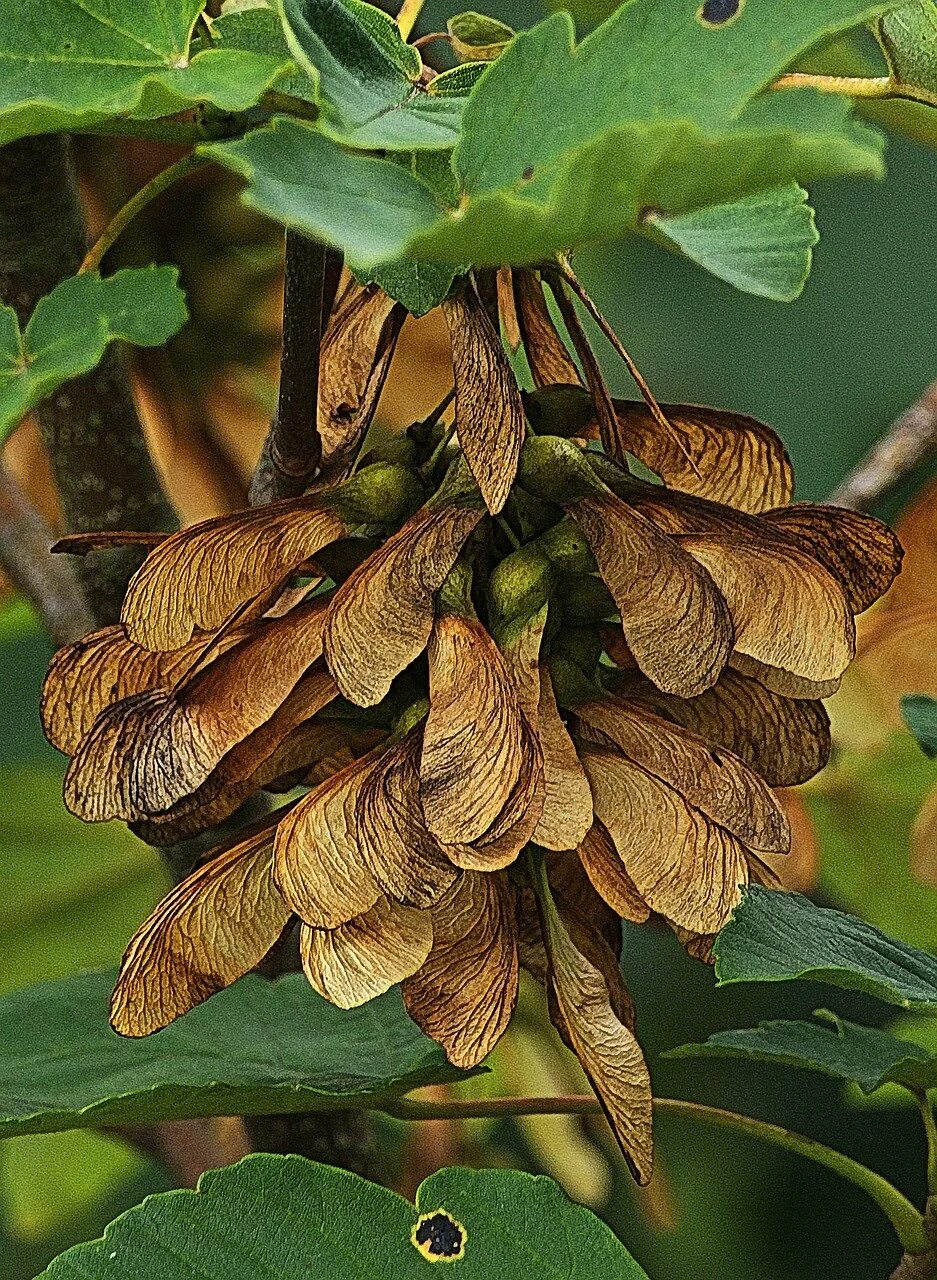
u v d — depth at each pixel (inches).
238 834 24.6
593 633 24.3
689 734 24.1
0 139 22.7
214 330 29.6
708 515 24.1
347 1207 25.6
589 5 29.6
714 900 23.9
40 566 29.7
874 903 32.3
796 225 23.7
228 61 22.9
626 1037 24.0
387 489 24.1
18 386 24.0
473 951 23.8
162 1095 25.6
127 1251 25.4
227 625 23.9
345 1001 23.5
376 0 28.6
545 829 23.5
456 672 23.4
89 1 23.2
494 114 22.4
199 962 24.0
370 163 22.4
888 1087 29.9
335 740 24.4
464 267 23.5
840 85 24.8
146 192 24.6
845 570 24.6
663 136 21.2
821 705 24.7
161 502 27.9
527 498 24.0
